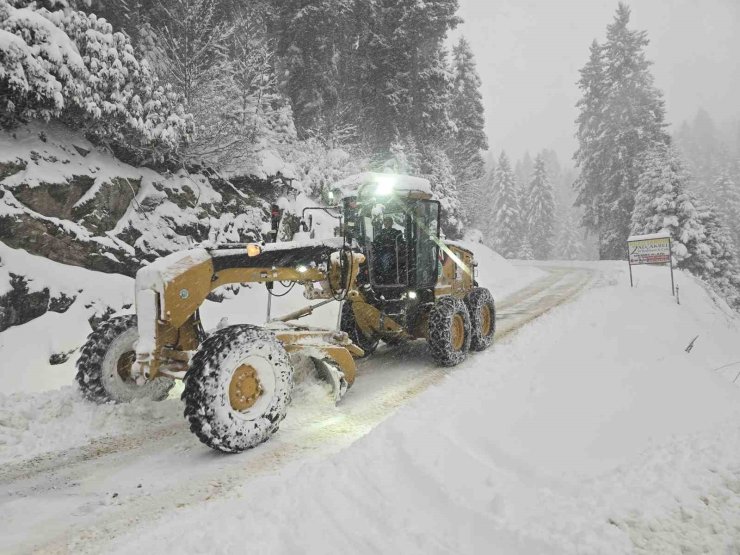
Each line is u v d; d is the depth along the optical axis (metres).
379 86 24.50
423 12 24.08
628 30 40.56
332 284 5.03
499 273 21.27
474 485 2.87
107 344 4.23
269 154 12.13
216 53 11.61
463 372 5.79
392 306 5.97
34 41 6.65
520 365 5.98
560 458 3.28
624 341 7.21
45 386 5.48
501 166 54.19
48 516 2.70
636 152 37.94
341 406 4.63
